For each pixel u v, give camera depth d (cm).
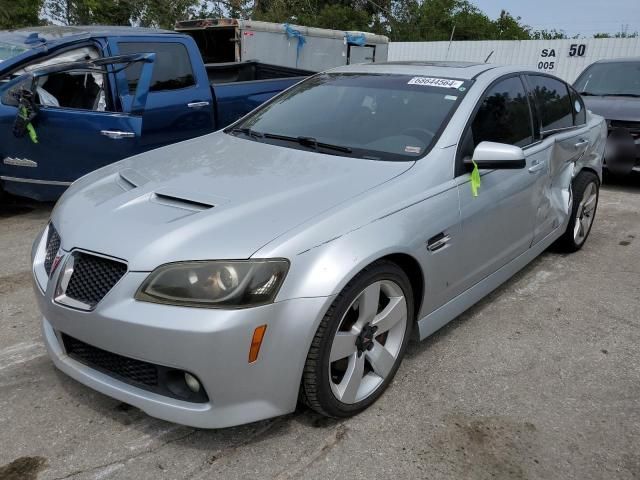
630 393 295
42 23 2025
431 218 279
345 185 269
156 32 581
